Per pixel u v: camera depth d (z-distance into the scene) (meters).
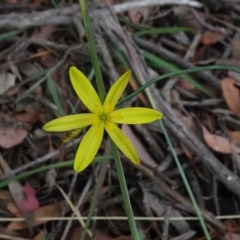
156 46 0.34
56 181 0.30
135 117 0.20
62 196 0.29
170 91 0.34
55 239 0.28
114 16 0.34
